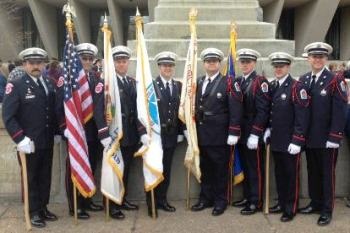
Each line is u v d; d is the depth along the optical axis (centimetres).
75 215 596
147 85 620
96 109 598
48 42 3309
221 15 888
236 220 604
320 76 595
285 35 3441
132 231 572
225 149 629
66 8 605
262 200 644
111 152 605
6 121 570
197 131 632
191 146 624
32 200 596
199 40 816
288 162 604
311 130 596
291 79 607
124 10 3359
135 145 639
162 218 616
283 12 3409
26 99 580
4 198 696
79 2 3181
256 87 619
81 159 592
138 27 631
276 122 607
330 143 580
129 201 684
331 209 593
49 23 3322
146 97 618
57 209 659
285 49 824
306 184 689
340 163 689
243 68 638
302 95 588
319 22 3078
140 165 683
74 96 589
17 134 569
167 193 691
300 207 645
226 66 732
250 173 638
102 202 664
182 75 767
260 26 863
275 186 675
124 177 639
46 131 594
